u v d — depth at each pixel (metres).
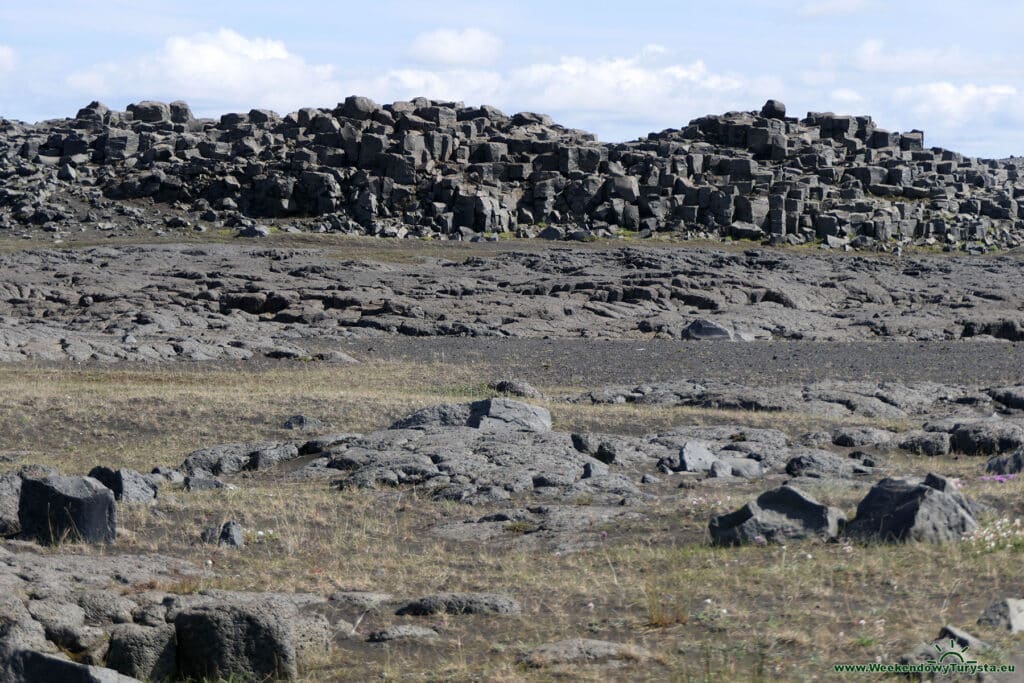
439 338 76.00
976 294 104.56
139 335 69.06
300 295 90.25
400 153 171.88
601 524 22.94
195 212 165.00
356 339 74.44
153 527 23.23
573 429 39.28
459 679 12.68
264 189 165.00
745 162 175.00
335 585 18.11
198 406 41.88
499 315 84.88
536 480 29.28
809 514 19.23
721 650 12.95
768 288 99.81
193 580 17.73
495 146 176.38
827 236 157.00
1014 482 25.16
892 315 89.62
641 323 82.19
